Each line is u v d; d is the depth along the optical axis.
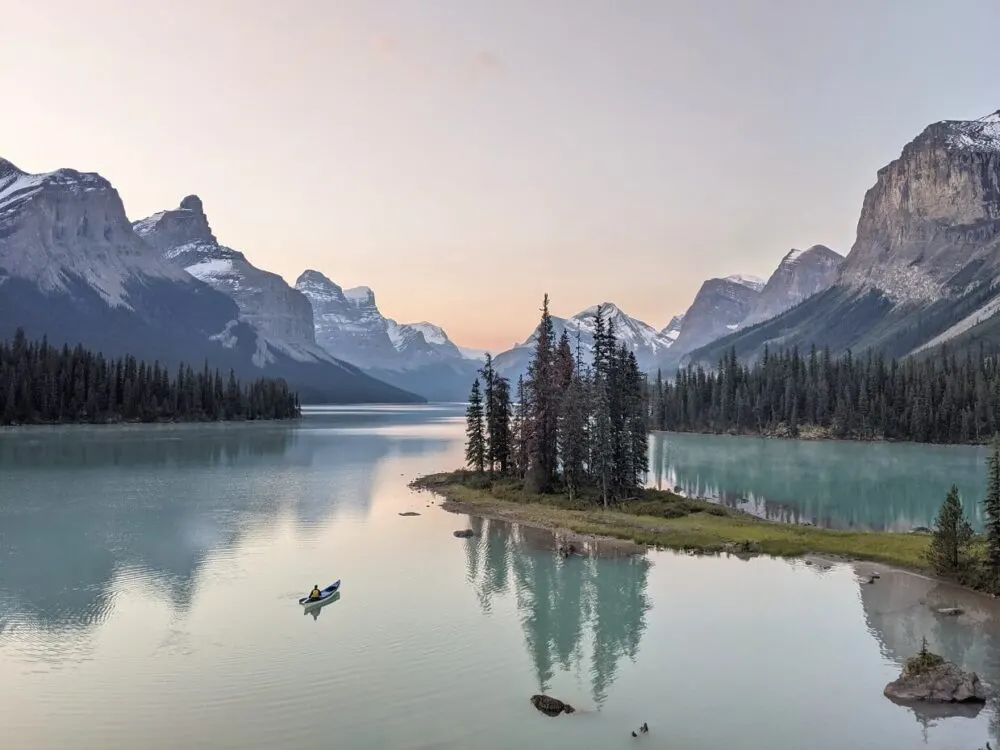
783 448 181.00
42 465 122.94
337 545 65.00
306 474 119.56
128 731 29.53
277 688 33.88
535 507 85.50
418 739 29.06
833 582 53.22
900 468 134.12
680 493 101.19
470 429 115.25
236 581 52.47
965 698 32.94
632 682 35.09
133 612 45.03
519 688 34.31
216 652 38.44
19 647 38.97
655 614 45.66
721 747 28.70
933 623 43.88
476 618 44.62
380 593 49.84
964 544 57.50
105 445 162.38
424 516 80.44
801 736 29.61
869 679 35.62
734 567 57.88
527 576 54.84
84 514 78.38
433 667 36.72
